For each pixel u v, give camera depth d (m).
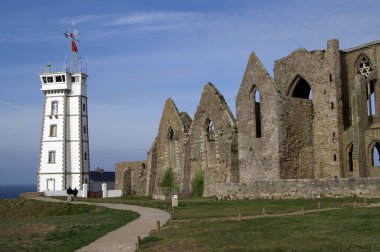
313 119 54.50
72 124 89.44
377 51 53.22
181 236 22.02
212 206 38.75
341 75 54.84
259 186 45.50
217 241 20.05
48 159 88.62
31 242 22.92
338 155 51.91
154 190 70.94
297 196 42.38
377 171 48.03
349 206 33.12
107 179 108.81
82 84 90.94
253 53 55.94
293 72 57.34
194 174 63.03
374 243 17.81
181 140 67.25
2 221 36.72
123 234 24.36
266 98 53.19
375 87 53.16
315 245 17.91
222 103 60.50
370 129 48.75
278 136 51.44
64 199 62.03
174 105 70.25
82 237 23.75
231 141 56.22
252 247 18.25
